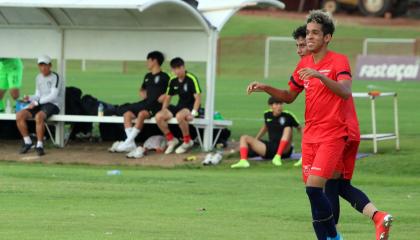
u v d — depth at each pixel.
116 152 57.12
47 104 57.88
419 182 46.53
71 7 54.62
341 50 161.38
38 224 31.53
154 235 29.56
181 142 59.34
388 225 27.20
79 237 28.88
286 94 28.19
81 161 55.38
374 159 52.72
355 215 35.59
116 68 156.25
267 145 53.62
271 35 180.50
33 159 56.03
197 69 148.62
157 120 56.22
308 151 26.73
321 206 26.11
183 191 41.84
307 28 26.80
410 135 64.69
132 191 41.38
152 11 58.47
